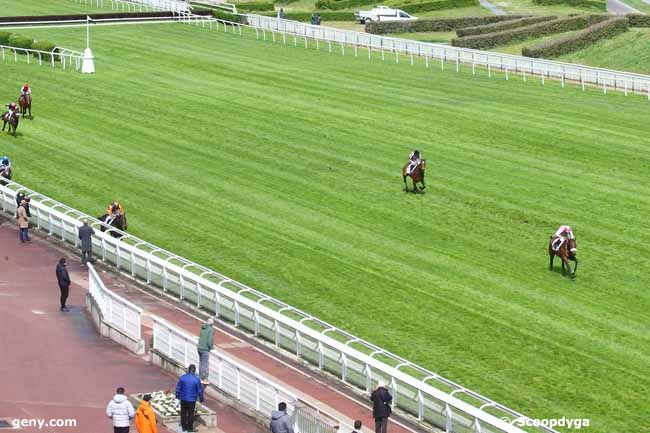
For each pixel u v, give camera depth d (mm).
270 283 51031
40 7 120125
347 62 96000
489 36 103625
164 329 40781
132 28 109062
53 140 73000
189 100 82812
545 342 45594
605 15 106188
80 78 88688
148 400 34125
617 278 52812
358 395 39406
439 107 81125
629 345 45625
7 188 59562
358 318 47406
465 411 35875
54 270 51594
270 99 83188
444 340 45500
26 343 42500
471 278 52281
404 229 58594
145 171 67312
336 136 74250
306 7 131000
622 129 75625
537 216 60406
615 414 39844
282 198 63094
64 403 36938
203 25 111875
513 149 71625
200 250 55062
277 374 40875
